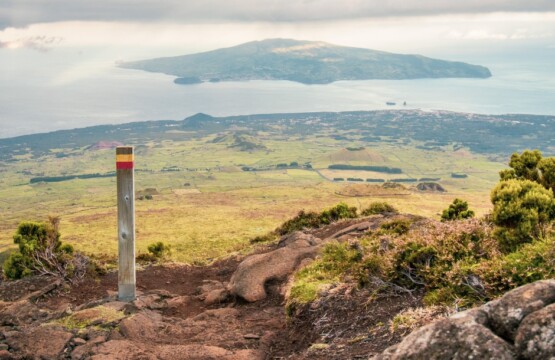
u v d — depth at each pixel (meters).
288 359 7.48
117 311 10.93
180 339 9.48
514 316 3.82
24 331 9.52
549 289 3.93
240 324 10.34
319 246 14.45
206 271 18.31
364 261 9.42
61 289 13.84
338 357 6.83
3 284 14.12
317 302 9.24
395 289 8.55
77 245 64.94
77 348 8.77
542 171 13.03
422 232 10.41
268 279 12.90
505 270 7.10
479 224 9.59
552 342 3.41
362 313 8.23
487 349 3.57
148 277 17.03
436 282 7.93
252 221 86.75
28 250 15.45
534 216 8.31
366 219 22.28
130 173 12.02
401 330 6.84
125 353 8.42
